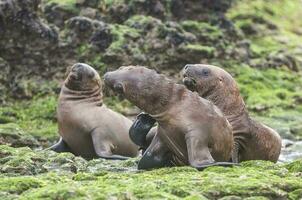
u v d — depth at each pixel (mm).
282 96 69938
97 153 46125
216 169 32562
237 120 43281
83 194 26328
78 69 48375
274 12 90688
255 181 28875
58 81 64875
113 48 66125
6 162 34469
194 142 34156
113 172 33938
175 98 34906
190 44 70500
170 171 32781
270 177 30156
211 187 28000
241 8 85875
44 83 64562
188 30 72688
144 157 35188
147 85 34781
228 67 71688
